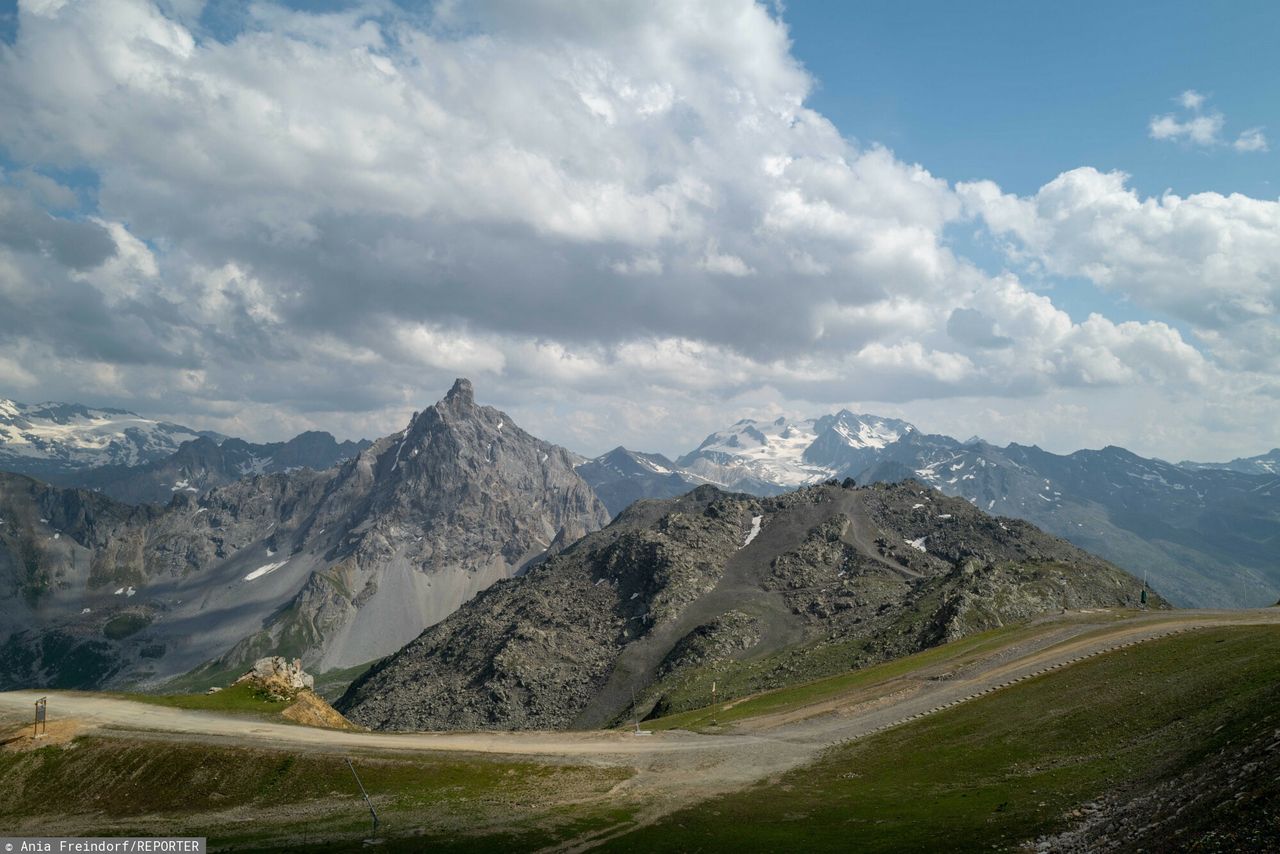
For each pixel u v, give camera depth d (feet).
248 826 304.09
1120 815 203.21
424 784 336.70
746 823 272.10
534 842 269.23
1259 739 201.46
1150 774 230.89
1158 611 522.06
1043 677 387.55
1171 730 270.46
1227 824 157.07
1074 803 230.27
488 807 309.63
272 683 479.82
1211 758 213.66
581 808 303.48
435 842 274.98
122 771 350.23
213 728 399.44
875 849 225.15
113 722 397.80
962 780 288.30
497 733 421.18
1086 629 478.59
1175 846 161.79
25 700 440.86
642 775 341.82
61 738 371.97
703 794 312.29
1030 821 223.51
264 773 347.15
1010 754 304.50
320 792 334.03
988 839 215.92
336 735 400.67
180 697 457.68
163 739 372.17
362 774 344.90
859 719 399.65
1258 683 278.67
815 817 270.46
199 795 335.47
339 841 281.54
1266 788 160.76
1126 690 331.98
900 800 277.03
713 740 393.91
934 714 377.30
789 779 325.01
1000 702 368.27
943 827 234.99
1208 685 300.81
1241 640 350.23
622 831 274.98
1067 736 305.12
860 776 316.19
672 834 266.98
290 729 407.03
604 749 382.22
